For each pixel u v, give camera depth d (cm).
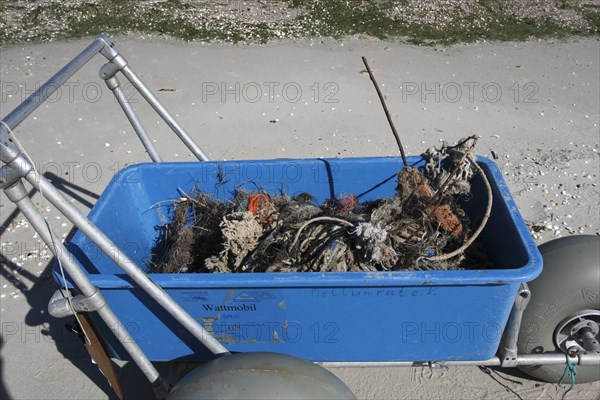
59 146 508
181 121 536
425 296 233
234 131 520
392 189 324
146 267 317
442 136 506
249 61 627
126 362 329
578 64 623
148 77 601
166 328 249
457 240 288
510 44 666
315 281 226
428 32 684
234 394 211
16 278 386
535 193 441
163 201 331
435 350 251
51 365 330
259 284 228
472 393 305
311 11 725
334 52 643
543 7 742
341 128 520
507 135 509
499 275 225
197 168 321
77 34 688
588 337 262
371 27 693
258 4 745
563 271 260
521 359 260
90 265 270
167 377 278
